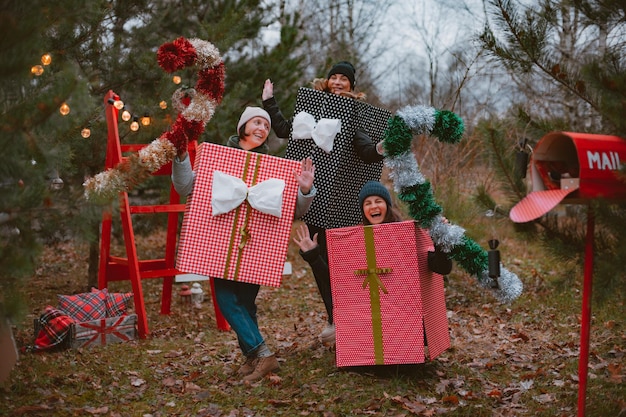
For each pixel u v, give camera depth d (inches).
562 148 107.5
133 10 276.8
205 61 156.5
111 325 180.9
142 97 265.0
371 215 160.6
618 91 103.0
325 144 170.4
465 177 333.1
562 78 124.3
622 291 103.0
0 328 108.4
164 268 222.7
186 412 131.1
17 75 108.7
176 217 219.0
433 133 142.6
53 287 280.5
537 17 126.5
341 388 141.9
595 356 167.5
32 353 167.8
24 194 109.7
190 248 148.5
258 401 136.7
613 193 100.5
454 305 244.1
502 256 335.9
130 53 260.4
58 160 121.2
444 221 144.6
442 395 140.9
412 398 137.9
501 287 143.3
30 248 107.3
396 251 146.3
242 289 156.3
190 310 238.4
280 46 320.2
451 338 192.2
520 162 122.0
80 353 168.7
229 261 149.7
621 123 103.3
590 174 98.7
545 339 191.0
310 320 223.3
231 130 286.5
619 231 99.7
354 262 148.6
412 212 142.9
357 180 178.1
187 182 149.4
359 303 148.6
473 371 158.2
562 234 114.0
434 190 273.7
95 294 188.9
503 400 138.3
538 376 153.4
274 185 149.9
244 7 321.1
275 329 209.2
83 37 216.8
